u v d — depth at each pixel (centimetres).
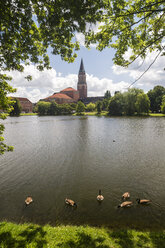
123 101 8462
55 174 1305
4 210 838
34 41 616
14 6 469
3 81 652
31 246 455
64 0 436
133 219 753
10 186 1111
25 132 3566
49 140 2666
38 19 519
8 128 4309
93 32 648
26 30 537
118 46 718
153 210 823
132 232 589
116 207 855
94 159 1662
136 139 2558
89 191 1034
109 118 7081
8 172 1357
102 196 936
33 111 16575
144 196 964
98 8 504
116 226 702
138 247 480
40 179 1216
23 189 1068
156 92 8688
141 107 7319
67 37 566
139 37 699
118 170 1366
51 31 539
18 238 501
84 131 3562
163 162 1532
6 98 671
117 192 1015
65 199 941
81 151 1970
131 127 3878
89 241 506
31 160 1661
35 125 4991
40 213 810
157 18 658
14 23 502
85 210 833
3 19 476
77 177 1244
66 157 1744
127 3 595
